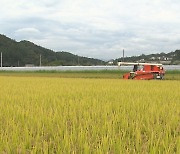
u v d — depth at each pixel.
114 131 6.20
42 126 7.06
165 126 6.96
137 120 7.34
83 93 15.47
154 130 6.50
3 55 161.88
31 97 13.53
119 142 5.22
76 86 21.75
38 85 23.16
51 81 30.59
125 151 4.90
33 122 7.25
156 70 39.72
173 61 110.19
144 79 39.50
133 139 5.79
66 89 18.48
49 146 5.20
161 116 8.31
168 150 4.73
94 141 5.64
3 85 23.16
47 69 78.88
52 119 7.55
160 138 5.77
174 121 7.33
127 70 61.81
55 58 187.25
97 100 11.57
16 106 10.04
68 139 5.48
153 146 5.05
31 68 86.44
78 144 5.39
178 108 9.70
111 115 8.35
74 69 73.44
